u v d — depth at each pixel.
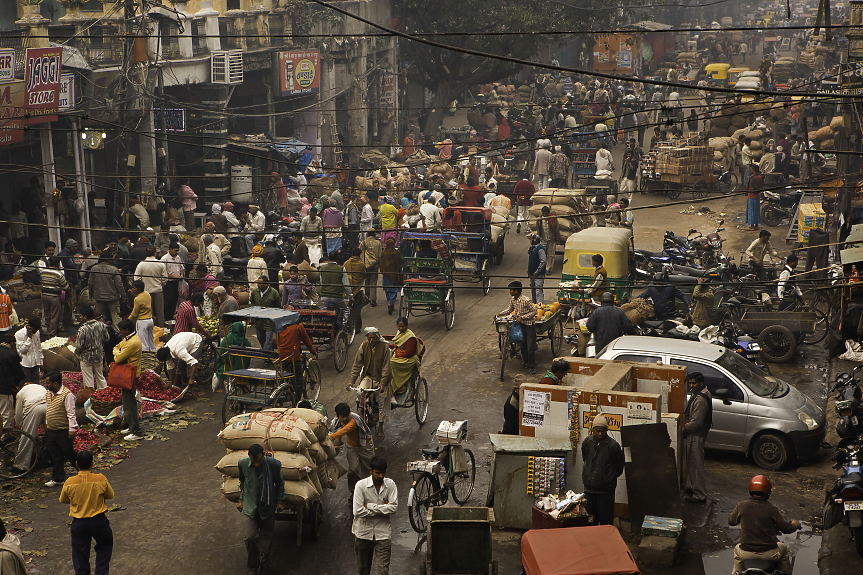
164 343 15.48
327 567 9.10
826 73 51.94
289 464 9.20
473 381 15.17
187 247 20.48
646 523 9.37
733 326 16.17
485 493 10.86
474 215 21.30
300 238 19.11
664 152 29.62
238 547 9.56
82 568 8.50
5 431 11.54
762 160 29.88
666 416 10.16
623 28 53.94
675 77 56.88
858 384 13.59
